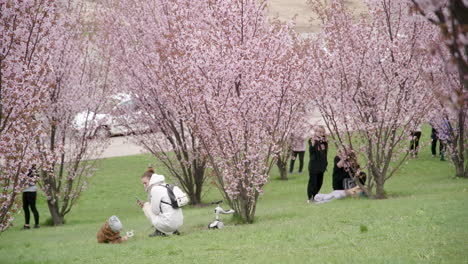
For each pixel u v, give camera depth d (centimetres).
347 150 1877
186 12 1797
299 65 1634
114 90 2241
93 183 2691
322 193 2138
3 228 1309
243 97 1530
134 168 2923
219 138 1552
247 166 1565
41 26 1482
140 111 2258
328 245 1067
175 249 1152
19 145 1320
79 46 2155
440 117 2212
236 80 1616
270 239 1209
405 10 1833
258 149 1549
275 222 1489
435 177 2338
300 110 2175
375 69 1850
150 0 2191
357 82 1842
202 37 1636
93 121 2177
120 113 2262
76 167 2147
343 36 1864
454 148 2269
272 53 1611
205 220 1686
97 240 1412
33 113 1358
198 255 1065
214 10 1599
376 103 1861
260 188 1600
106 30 2231
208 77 1555
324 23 1917
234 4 1579
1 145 1262
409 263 823
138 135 2284
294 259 917
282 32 1648
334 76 1870
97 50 2252
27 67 1366
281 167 2575
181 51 1605
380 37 1858
